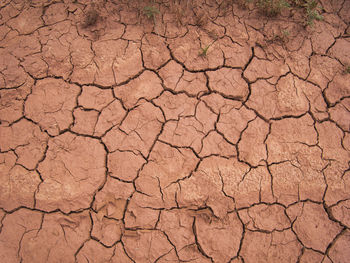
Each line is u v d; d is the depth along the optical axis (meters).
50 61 2.61
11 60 2.61
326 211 2.30
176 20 2.82
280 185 2.34
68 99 2.48
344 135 2.54
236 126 2.50
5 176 2.22
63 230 2.11
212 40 2.79
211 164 2.36
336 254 2.18
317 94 2.67
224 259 2.13
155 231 2.15
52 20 2.79
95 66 2.59
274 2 2.89
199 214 2.22
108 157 2.32
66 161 2.29
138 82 2.57
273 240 2.19
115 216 2.17
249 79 2.67
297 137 2.50
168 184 2.28
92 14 2.73
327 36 2.93
